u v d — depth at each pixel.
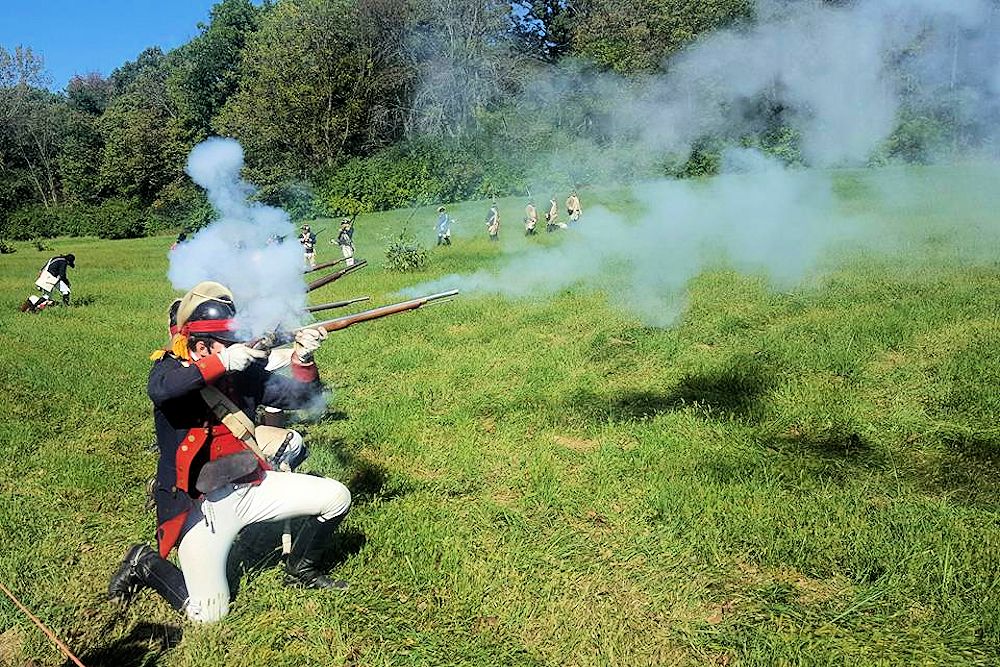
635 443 5.91
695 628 3.67
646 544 4.41
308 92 41.22
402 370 8.36
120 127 61.22
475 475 5.48
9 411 7.37
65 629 3.91
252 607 3.95
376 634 3.74
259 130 42.06
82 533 4.88
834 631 3.58
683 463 5.39
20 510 5.17
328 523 3.98
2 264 29.75
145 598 4.14
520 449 5.94
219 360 3.58
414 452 5.97
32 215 59.75
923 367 7.20
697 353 8.17
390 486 5.36
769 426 6.04
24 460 6.16
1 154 75.69
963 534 4.23
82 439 6.64
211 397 3.75
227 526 3.78
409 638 3.71
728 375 7.23
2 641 3.87
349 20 41.25
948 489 4.89
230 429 3.78
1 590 4.15
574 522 4.79
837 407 6.30
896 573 3.97
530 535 4.58
